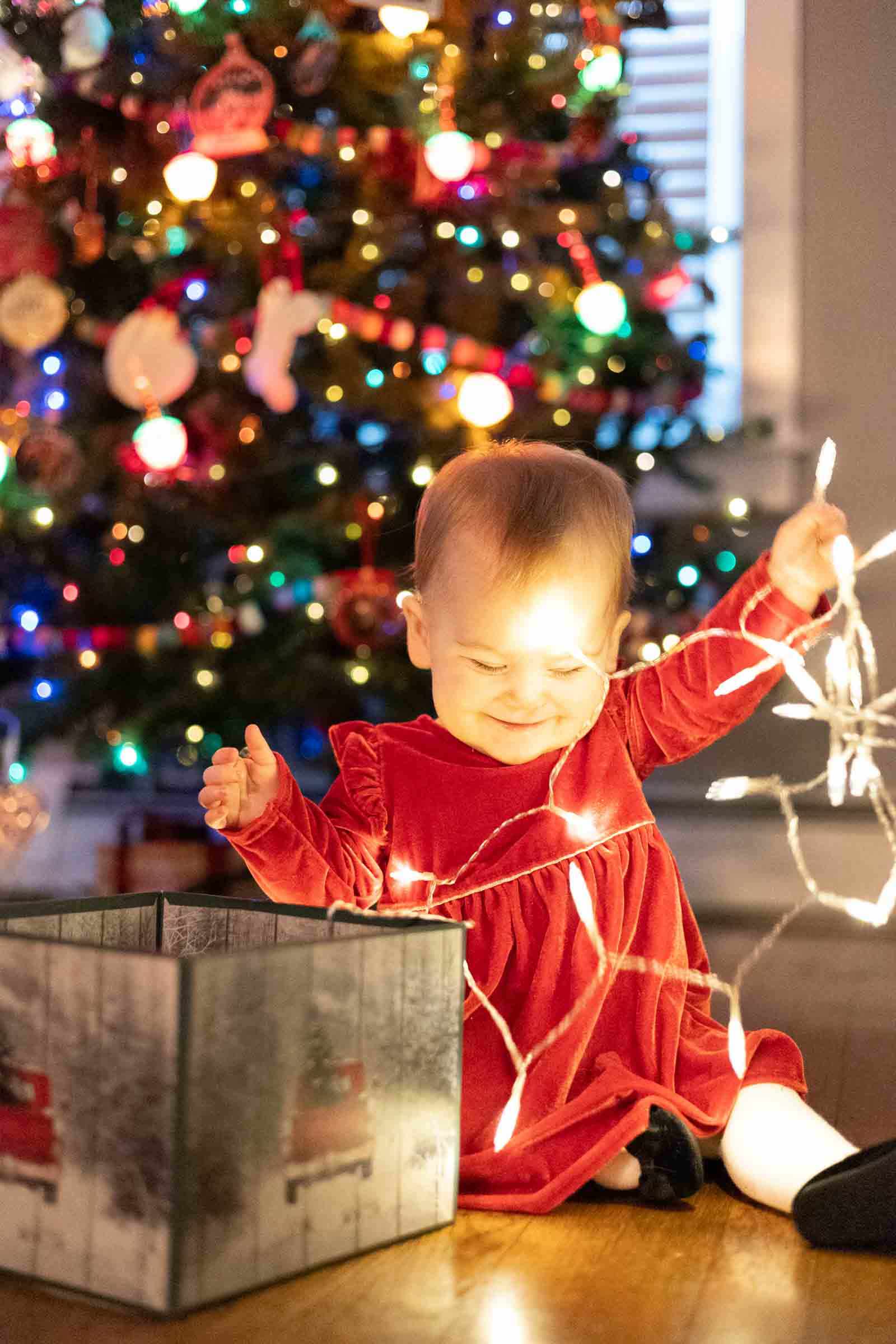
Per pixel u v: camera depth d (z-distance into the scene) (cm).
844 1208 87
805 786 97
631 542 123
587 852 108
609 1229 92
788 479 289
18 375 244
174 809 297
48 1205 78
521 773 112
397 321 220
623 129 278
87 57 199
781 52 291
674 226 237
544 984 104
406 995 87
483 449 123
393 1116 86
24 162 215
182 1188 73
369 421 232
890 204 287
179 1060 73
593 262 225
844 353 288
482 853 110
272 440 231
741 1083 104
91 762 252
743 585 116
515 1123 93
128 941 104
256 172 215
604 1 215
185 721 238
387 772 116
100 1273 75
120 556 237
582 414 233
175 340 204
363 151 215
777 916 279
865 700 275
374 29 209
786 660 99
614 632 118
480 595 111
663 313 240
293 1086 79
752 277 291
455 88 213
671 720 117
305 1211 80
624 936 107
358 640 217
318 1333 72
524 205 218
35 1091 79
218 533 234
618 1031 106
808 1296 79
